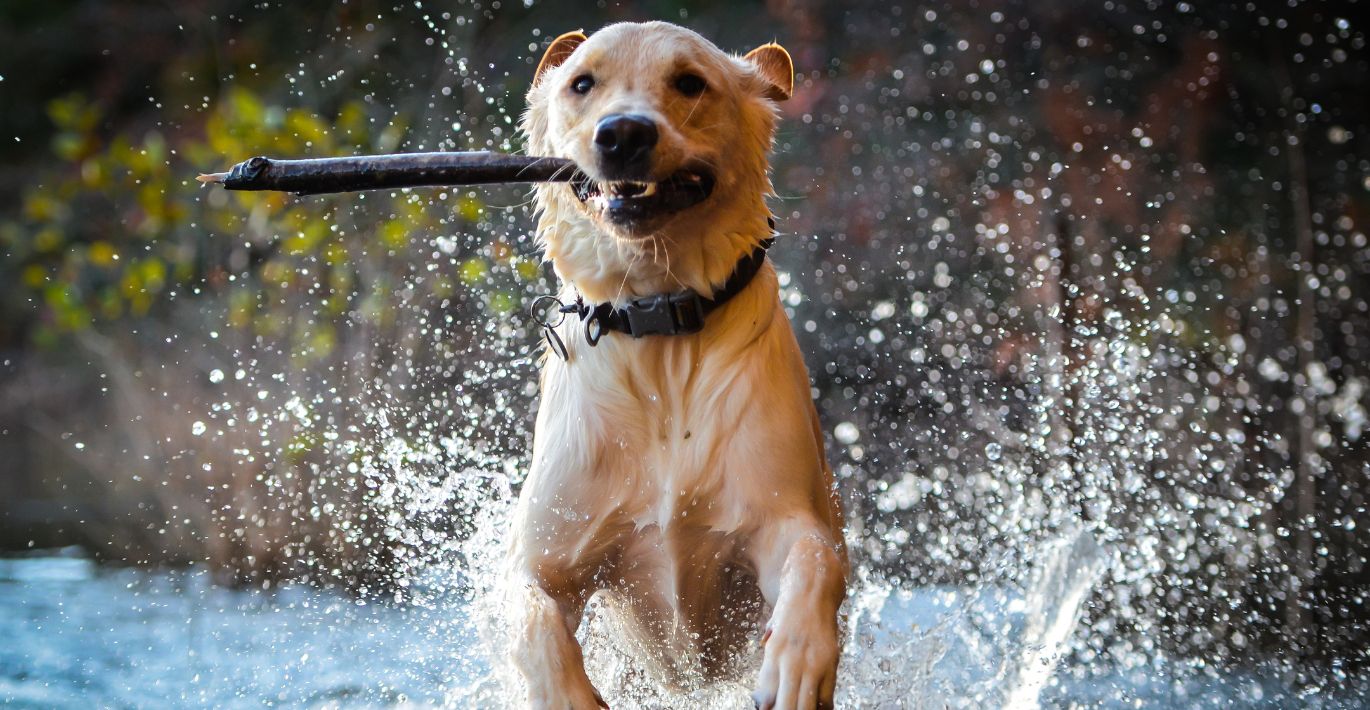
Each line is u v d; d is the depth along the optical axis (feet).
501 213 44.57
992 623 26.86
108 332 54.29
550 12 65.46
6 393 68.59
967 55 64.18
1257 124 65.36
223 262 48.67
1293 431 47.83
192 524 39.65
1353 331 60.34
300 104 62.03
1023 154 62.18
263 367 43.19
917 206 59.77
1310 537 35.53
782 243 57.93
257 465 38.24
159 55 75.56
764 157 19.31
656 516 18.51
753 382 18.33
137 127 75.25
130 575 36.27
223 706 22.75
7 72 80.69
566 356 18.94
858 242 58.34
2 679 24.54
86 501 50.14
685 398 18.37
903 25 65.51
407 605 29.99
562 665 16.85
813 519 18.08
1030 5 65.21
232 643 27.30
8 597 33.01
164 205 47.57
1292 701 24.30
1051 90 63.67
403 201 43.04
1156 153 63.31
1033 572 26.40
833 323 55.52
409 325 42.55
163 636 28.04
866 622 26.00
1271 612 30.99
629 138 16.96
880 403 50.14
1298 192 60.44
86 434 64.13
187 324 51.60
